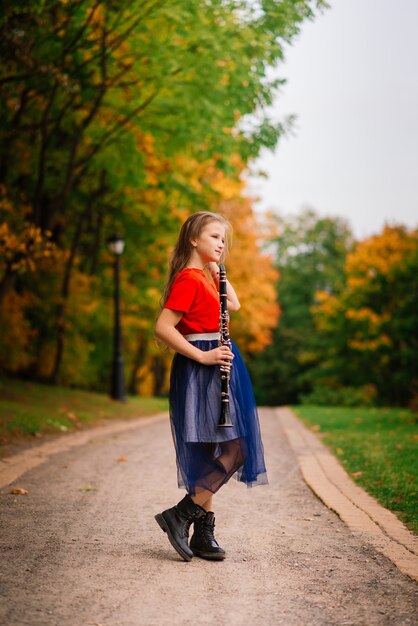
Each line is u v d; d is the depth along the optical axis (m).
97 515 5.01
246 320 27.77
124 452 8.55
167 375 31.59
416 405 15.93
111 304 20.52
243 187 16.14
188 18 9.88
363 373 34.34
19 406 11.55
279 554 4.12
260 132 11.98
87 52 11.31
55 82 10.80
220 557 3.95
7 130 11.73
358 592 3.43
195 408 3.90
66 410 13.02
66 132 13.68
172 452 8.64
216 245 4.13
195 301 4.01
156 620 3.00
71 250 17.50
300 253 51.78
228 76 10.96
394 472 6.66
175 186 14.12
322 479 6.71
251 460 3.99
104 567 3.75
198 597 3.31
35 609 3.09
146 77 11.02
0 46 9.58
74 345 19.06
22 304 16.45
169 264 4.26
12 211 12.61
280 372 48.91
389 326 32.25
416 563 3.92
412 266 32.06
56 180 14.31
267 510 5.42
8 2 9.05
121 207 17.30
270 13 9.89
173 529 3.95
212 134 11.48
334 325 34.50
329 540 4.47
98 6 10.47
